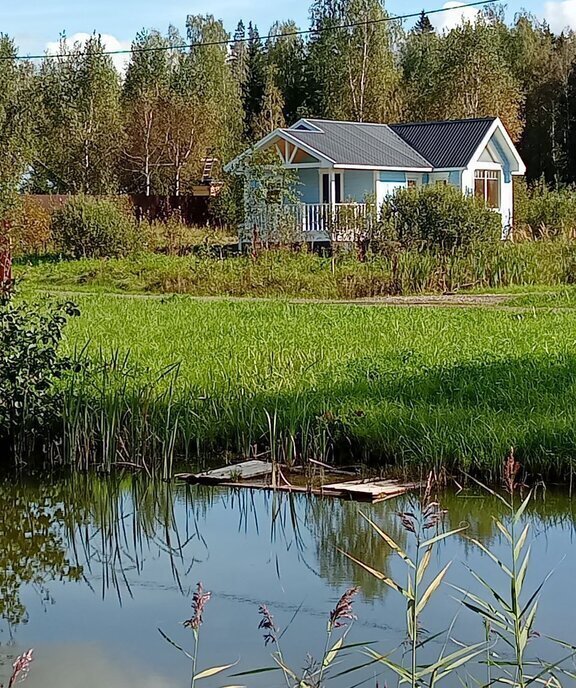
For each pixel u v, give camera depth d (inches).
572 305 860.0
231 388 466.0
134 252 1391.5
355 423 416.8
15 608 275.7
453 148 1563.7
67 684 225.8
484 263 1103.0
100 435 427.8
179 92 2618.1
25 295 952.9
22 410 434.6
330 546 321.1
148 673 231.9
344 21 2519.7
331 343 607.8
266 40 3304.6
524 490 364.2
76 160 2336.4
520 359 523.5
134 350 583.8
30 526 353.1
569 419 394.9
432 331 661.9
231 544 327.9
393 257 1088.2
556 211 1701.5
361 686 219.6
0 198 1446.9
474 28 2437.3
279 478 392.8
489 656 205.5
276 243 1316.4
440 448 383.6
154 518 359.9
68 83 2440.9
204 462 422.6
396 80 2532.0
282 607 269.3
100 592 287.7
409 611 180.4
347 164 1423.5
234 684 223.6
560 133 2674.7
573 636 241.8
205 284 1087.0
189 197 1847.9
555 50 2960.1
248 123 2908.5
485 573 287.0
